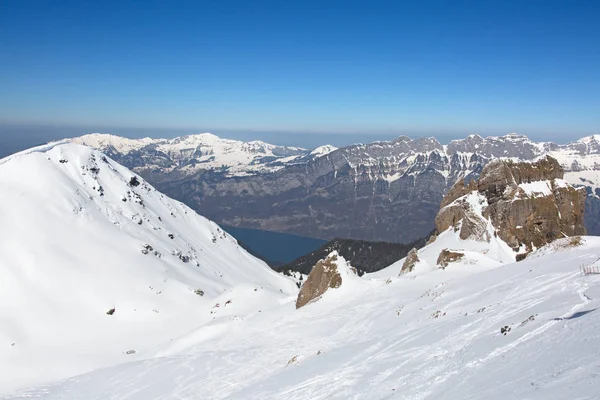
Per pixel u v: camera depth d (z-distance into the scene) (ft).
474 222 370.94
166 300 351.46
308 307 231.09
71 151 471.62
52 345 282.36
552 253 181.68
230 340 213.46
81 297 327.06
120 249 388.57
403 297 203.10
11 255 330.54
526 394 62.54
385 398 86.89
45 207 380.58
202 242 561.43
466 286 171.12
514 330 96.78
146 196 548.72
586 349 70.23
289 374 129.59
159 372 174.70
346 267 250.16
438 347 108.58
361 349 134.51
